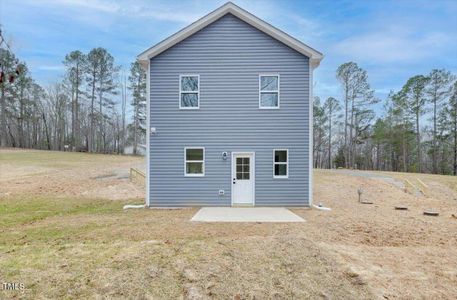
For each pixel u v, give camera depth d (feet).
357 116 132.57
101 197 44.96
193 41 37.47
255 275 14.49
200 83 37.24
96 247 18.12
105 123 152.35
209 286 13.47
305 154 37.04
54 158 96.84
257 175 36.96
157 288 13.19
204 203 36.86
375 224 27.71
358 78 129.80
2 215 30.30
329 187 58.70
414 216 33.65
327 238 21.50
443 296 13.32
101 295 12.59
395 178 73.46
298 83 37.29
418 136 124.98
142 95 142.10
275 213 32.45
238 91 37.24
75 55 138.51
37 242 20.16
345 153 136.87
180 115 37.11
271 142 37.04
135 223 26.84
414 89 122.52
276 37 37.09
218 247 17.90
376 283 14.21
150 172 36.96
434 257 17.95
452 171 119.96
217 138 37.06
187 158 37.22
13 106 140.56
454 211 38.09
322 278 14.43
